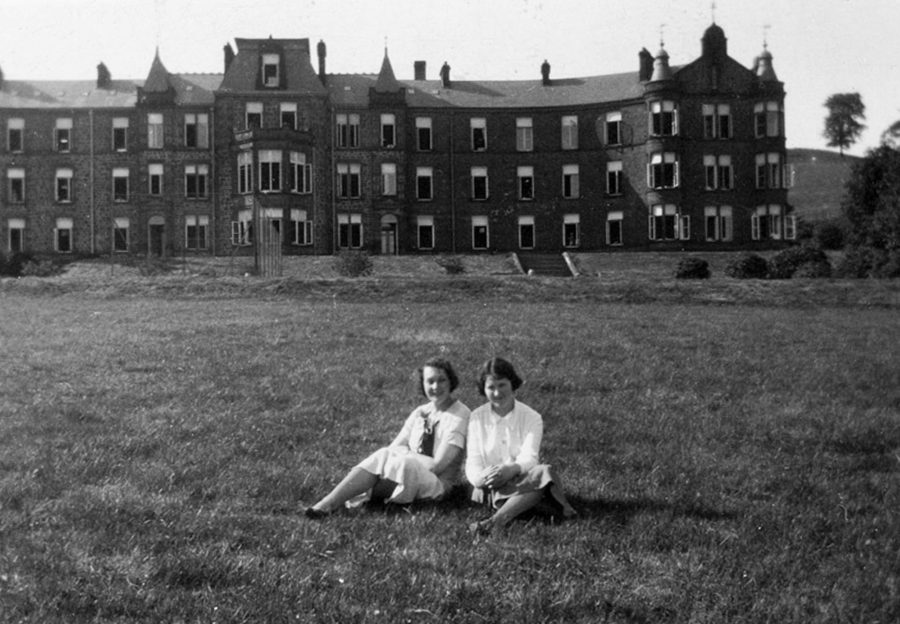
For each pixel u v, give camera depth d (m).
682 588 8.22
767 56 78.38
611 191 79.81
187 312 35.62
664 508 10.55
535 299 44.97
